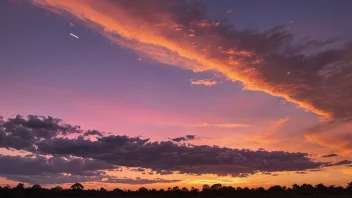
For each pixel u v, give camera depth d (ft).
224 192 568.41
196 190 591.78
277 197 491.72
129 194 597.52
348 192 492.13
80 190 557.74
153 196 579.48
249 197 536.42
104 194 568.82
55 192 523.70
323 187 513.04
